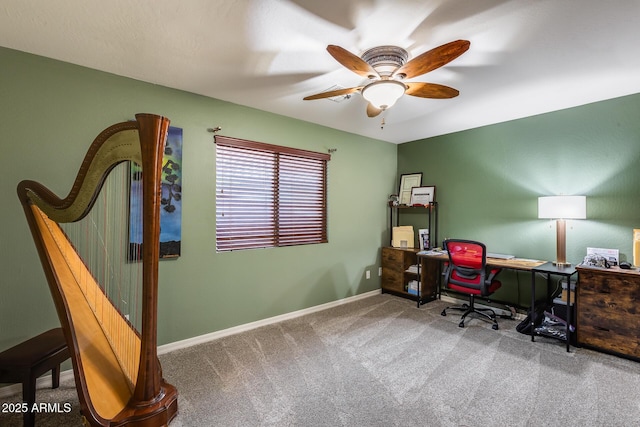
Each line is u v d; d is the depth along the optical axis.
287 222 3.48
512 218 3.56
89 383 1.41
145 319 1.42
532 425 1.69
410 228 4.42
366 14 1.65
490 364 2.37
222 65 2.23
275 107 3.14
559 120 3.20
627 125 2.79
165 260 2.61
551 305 2.99
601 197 2.94
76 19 1.68
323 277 3.79
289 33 1.83
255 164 3.21
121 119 2.39
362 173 4.27
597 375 2.20
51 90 2.13
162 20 1.69
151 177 1.30
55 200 1.41
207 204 2.84
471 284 3.20
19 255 2.03
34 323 2.08
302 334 2.97
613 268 2.57
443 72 2.34
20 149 2.04
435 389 2.04
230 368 2.31
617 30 1.79
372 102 2.18
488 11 1.63
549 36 1.86
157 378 1.50
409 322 3.29
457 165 4.07
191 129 2.74
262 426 1.69
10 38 1.88
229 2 1.54
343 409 1.83
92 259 2.21
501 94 2.78
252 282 3.14
